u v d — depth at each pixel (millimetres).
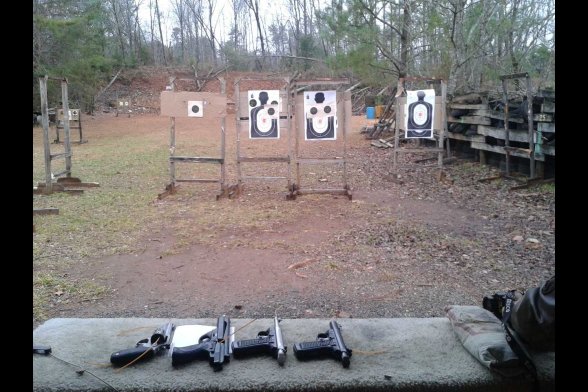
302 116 7719
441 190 8461
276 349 2373
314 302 4027
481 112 10055
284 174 10172
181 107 7848
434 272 4676
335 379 2211
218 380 2207
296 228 6215
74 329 2734
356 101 26766
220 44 45344
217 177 9789
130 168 10852
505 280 4469
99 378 2225
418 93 8977
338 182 9312
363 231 6016
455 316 2730
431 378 2209
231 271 4777
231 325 2758
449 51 12984
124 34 44531
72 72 22578
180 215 6898
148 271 4816
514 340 2223
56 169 10703
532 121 8156
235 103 7844
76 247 5520
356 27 13523
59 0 21984
